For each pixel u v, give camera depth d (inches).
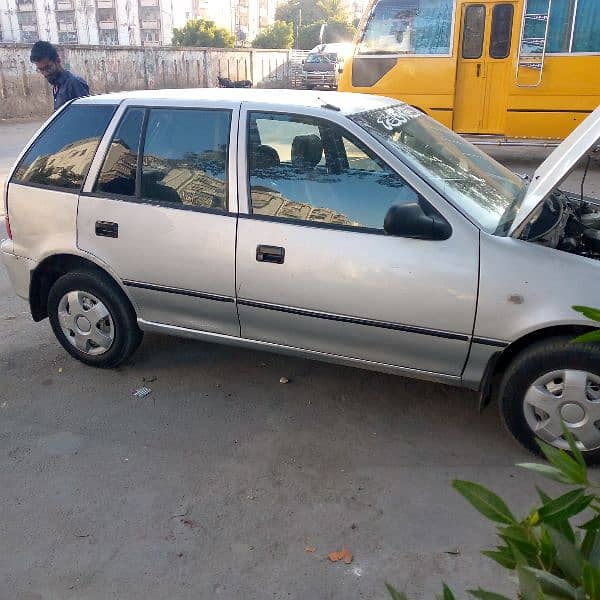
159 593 98.0
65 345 166.9
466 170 142.9
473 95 404.8
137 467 127.9
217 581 100.1
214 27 1918.1
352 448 132.9
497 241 119.8
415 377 133.5
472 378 127.3
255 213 136.4
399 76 414.9
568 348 117.4
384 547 106.3
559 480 40.8
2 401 152.7
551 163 141.9
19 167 161.9
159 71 1046.4
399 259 124.4
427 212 124.6
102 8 3159.5
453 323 123.0
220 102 142.2
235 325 145.1
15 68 791.7
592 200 167.9
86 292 157.8
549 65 381.4
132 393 154.9
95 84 943.0
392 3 404.2
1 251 167.2
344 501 117.3
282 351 143.6
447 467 126.4
